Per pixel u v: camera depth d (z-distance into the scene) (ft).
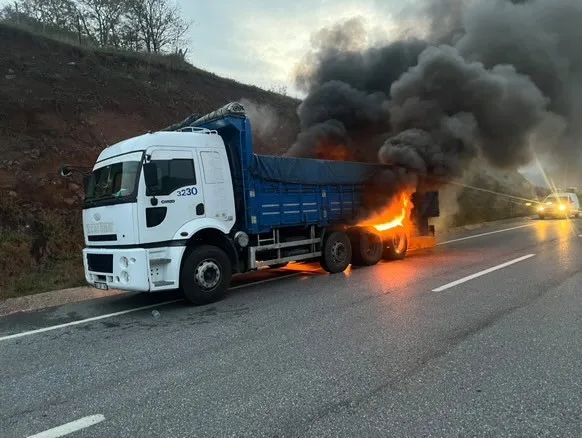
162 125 54.13
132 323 20.65
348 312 20.18
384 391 11.87
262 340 16.80
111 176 23.66
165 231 22.79
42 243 34.37
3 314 23.38
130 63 62.08
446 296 22.39
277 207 28.68
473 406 10.84
